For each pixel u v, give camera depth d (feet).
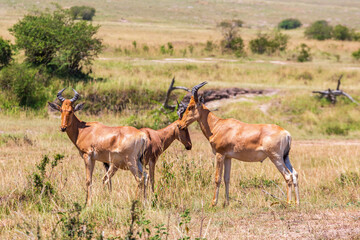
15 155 154.61
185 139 101.40
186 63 380.78
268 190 108.99
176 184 100.78
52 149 169.37
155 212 82.02
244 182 115.75
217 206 94.02
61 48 287.69
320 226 70.64
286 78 369.50
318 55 509.76
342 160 159.12
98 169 127.75
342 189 110.52
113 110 271.08
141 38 536.01
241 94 309.22
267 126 94.38
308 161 167.12
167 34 622.13
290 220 76.43
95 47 304.91
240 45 493.36
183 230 71.31
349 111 292.40
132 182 109.19
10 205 92.02
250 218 79.56
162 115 242.78
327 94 302.66
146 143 91.76
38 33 287.48
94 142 90.68
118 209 82.58
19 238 70.08
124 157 90.02
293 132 262.47
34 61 293.23
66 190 99.50
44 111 257.14
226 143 95.09
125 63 363.97
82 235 65.82
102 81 294.46
